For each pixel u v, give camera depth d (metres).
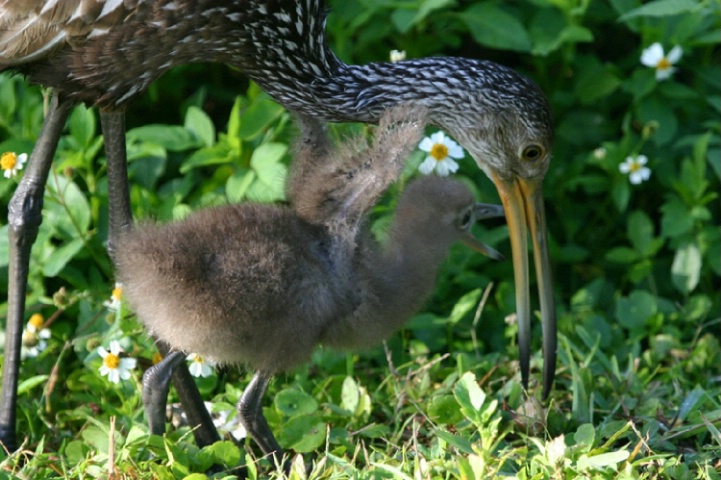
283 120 11.38
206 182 11.72
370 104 9.59
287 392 9.66
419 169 10.38
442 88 9.54
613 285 12.59
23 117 11.68
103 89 9.06
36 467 8.74
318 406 9.77
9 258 9.52
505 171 9.89
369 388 10.40
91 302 10.71
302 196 8.64
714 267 12.01
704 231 12.06
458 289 11.74
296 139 9.77
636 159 12.09
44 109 10.74
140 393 9.80
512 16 12.35
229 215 8.32
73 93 9.12
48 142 9.34
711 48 12.95
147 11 8.75
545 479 8.20
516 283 10.16
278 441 9.38
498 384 10.39
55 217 10.91
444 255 9.37
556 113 13.08
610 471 8.28
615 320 12.11
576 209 12.79
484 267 12.17
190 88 13.20
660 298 11.95
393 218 9.27
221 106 13.36
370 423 9.75
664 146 12.78
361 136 8.80
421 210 9.13
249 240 8.15
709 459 8.81
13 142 11.14
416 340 11.00
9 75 9.91
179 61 9.25
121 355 9.69
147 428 9.23
